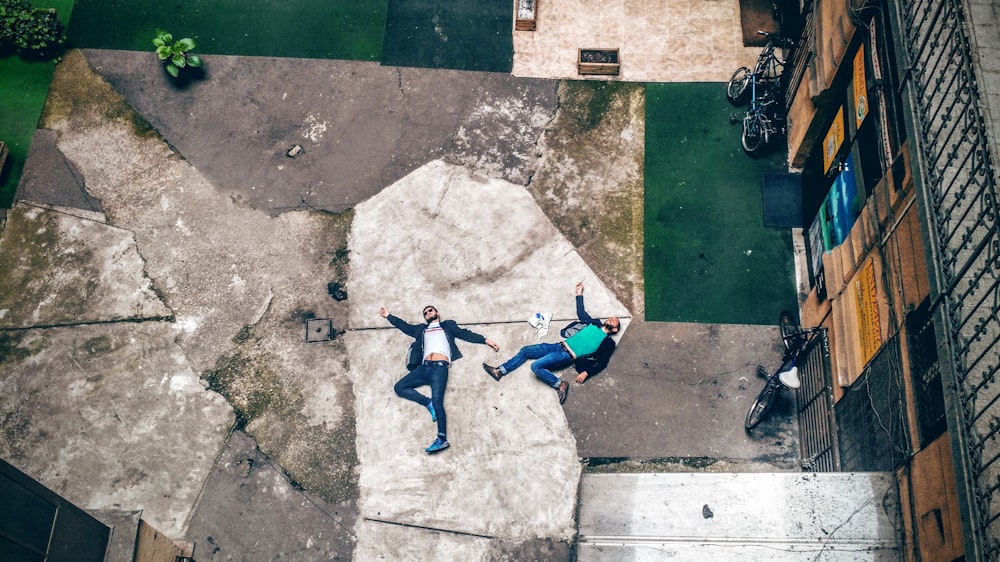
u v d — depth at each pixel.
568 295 9.48
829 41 8.52
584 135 10.30
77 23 10.90
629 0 10.98
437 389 8.78
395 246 9.76
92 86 10.59
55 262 9.71
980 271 5.69
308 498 8.67
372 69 10.68
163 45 10.29
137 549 6.91
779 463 8.74
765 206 9.84
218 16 10.95
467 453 8.77
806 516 6.93
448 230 9.83
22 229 9.87
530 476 8.66
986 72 6.38
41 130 10.38
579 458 8.77
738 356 9.17
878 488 6.85
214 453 8.87
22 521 5.46
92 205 9.99
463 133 10.34
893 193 6.93
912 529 6.50
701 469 8.70
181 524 8.59
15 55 10.70
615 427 8.88
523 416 8.91
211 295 9.56
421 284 9.56
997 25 6.55
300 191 10.07
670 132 10.29
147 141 10.32
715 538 7.01
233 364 9.25
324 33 10.87
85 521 6.38
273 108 10.48
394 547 8.46
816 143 9.50
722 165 10.10
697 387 9.04
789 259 9.62
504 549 8.41
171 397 9.10
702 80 10.53
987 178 5.47
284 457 8.84
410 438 8.87
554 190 10.04
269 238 9.83
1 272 9.66
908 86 6.30
